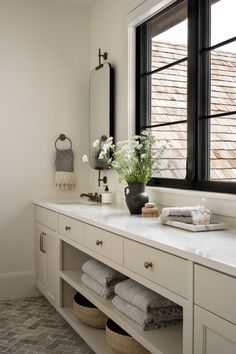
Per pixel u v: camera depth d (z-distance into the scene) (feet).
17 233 11.53
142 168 8.45
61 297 9.52
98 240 7.34
